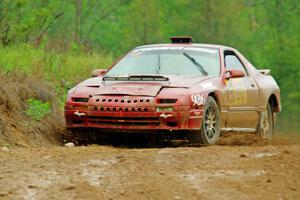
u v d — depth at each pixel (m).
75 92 25.91
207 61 27.61
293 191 17.02
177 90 24.97
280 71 125.06
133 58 28.17
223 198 16.45
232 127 27.98
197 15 129.62
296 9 129.38
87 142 27.16
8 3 42.03
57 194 16.50
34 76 31.27
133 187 17.06
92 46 51.88
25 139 25.52
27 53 36.50
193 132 25.33
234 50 29.59
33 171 18.33
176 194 16.66
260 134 29.95
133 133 25.81
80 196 16.39
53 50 40.75
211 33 128.38
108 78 26.02
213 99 26.14
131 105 24.81
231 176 18.17
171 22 130.00
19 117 26.48
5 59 32.88
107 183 17.34
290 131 53.06
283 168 18.92
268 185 17.41
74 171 18.36
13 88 27.64
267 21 135.00
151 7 120.56
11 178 17.62
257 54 124.69
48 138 26.77
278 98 31.94
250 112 28.97
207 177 18.05
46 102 29.09
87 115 25.41
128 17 119.31
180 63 27.52
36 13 44.28
